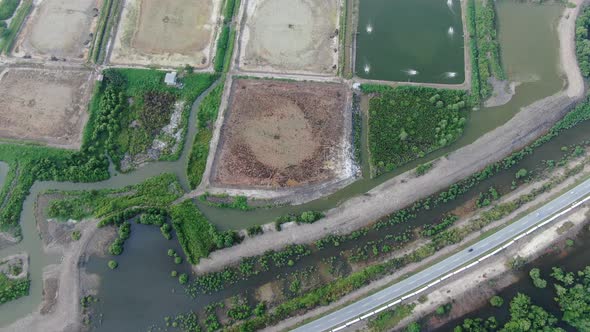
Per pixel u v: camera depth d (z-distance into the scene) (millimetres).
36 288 57125
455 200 60031
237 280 56594
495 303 52812
